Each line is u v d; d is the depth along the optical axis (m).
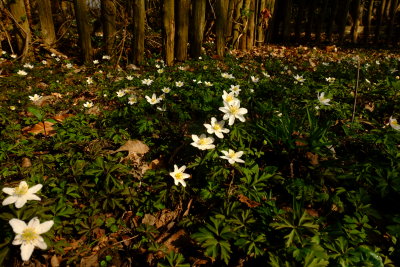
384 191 2.35
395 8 10.84
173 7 6.27
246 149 2.86
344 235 2.08
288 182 2.57
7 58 6.43
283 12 10.84
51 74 5.71
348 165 2.66
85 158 2.94
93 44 7.96
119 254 2.14
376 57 8.55
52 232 1.99
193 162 2.79
